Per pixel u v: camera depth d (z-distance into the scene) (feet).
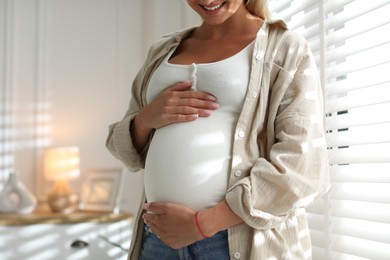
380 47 4.31
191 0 3.64
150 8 9.55
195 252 3.33
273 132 3.40
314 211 4.91
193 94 3.59
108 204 8.59
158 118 3.69
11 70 9.37
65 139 9.57
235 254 3.24
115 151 4.22
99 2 9.93
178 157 3.52
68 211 8.37
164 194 3.55
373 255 4.17
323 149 3.29
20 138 9.36
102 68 9.85
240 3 3.74
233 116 3.52
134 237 3.91
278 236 3.24
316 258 4.88
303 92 3.33
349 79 4.62
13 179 8.23
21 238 7.50
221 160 3.41
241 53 3.58
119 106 9.83
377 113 4.26
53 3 9.71
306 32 5.13
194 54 3.90
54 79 9.61
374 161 4.17
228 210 3.18
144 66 4.34
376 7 4.21
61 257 7.66
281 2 5.81
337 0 4.75
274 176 3.10
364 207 4.37
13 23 9.43
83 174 9.58
